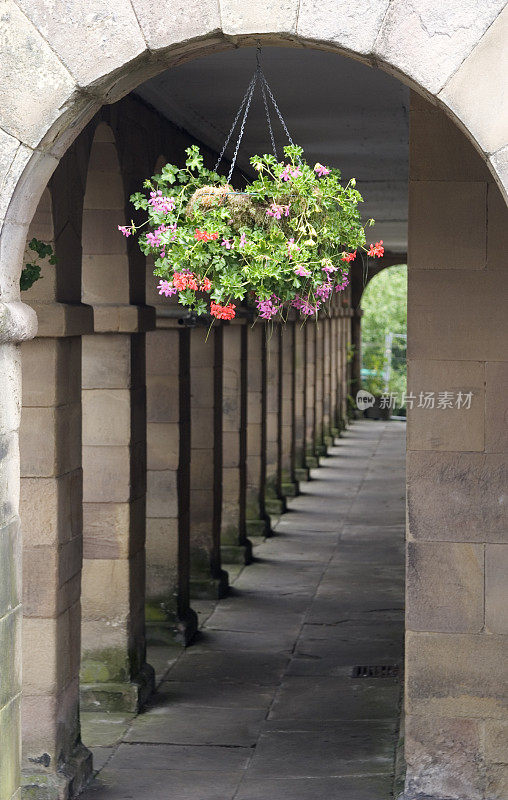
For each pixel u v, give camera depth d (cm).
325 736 827
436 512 643
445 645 647
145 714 882
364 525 1758
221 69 816
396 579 1374
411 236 635
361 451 2725
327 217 489
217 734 835
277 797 710
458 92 456
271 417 1848
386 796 707
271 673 989
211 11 467
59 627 712
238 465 1444
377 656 1038
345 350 3244
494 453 637
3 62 474
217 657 1039
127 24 471
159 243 480
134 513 898
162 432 1055
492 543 640
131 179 872
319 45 471
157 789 731
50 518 702
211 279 490
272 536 1659
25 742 705
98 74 473
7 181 475
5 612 489
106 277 870
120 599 884
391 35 459
